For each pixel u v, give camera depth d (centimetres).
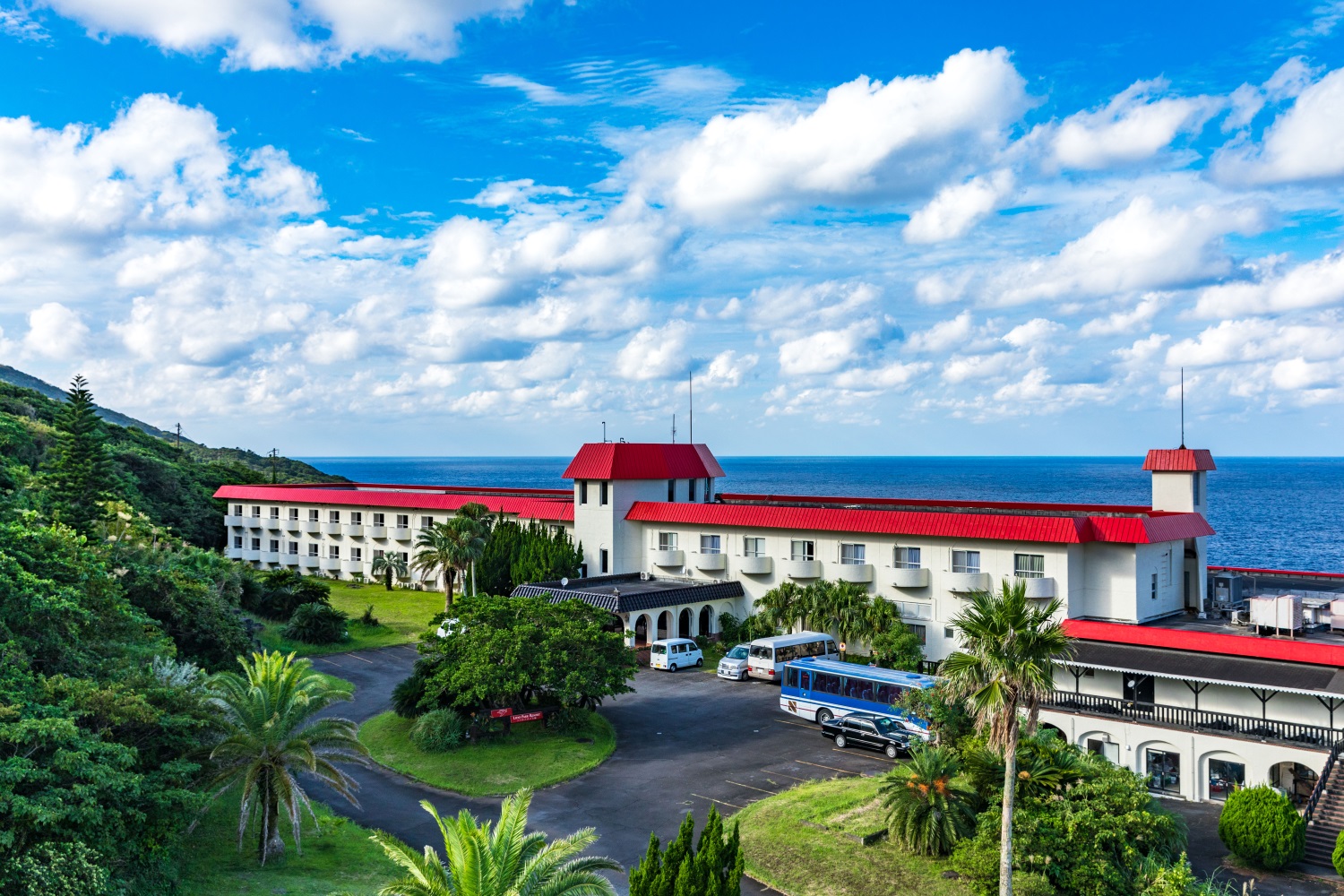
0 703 2327
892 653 5097
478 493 8362
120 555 4691
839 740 4059
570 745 4034
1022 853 2647
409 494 8394
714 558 6306
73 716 2375
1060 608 4741
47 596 2822
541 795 3531
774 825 3155
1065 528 4728
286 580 6831
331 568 8994
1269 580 5359
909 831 2892
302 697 2927
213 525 10350
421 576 8206
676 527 6575
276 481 13300
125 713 2520
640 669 5512
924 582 5322
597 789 3578
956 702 3281
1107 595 4769
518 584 6619
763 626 5809
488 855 1867
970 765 2978
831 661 4588
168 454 12488
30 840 2155
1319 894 2739
